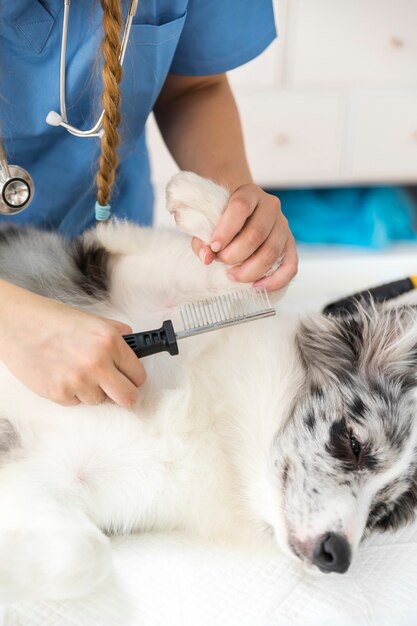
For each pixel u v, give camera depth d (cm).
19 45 134
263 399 135
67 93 140
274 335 142
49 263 144
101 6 123
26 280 142
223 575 113
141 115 156
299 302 198
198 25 159
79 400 117
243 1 161
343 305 152
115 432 124
